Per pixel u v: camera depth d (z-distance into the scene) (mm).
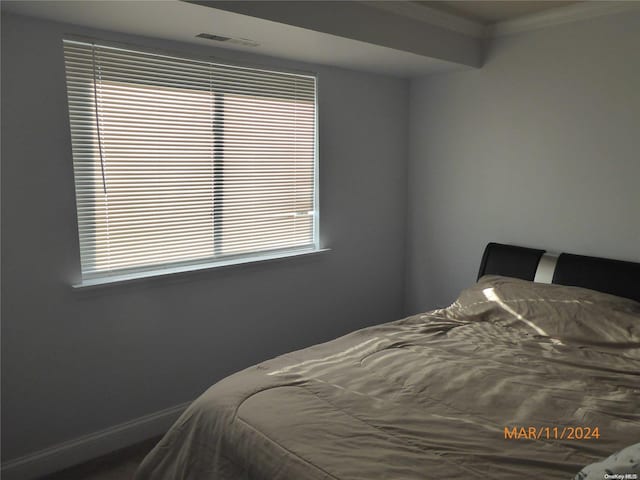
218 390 1853
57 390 2314
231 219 2887
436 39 2969
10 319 2160
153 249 2592
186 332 2713
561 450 1478
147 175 2523
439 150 3611
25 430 2244
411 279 3930
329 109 3258
